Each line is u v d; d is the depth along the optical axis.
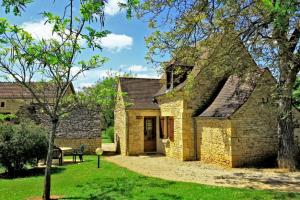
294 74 15.38
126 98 25.16
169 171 16.33
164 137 23.95
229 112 17.16
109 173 15.83
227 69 15.69
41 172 18.16
